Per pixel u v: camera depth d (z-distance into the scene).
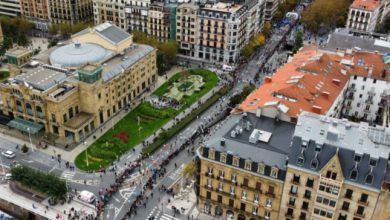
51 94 195.62
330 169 131.50
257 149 146.62
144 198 171.12
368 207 132.88
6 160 191.75
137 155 196.75
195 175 162.62
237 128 154.75
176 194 172.00
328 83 188.88
